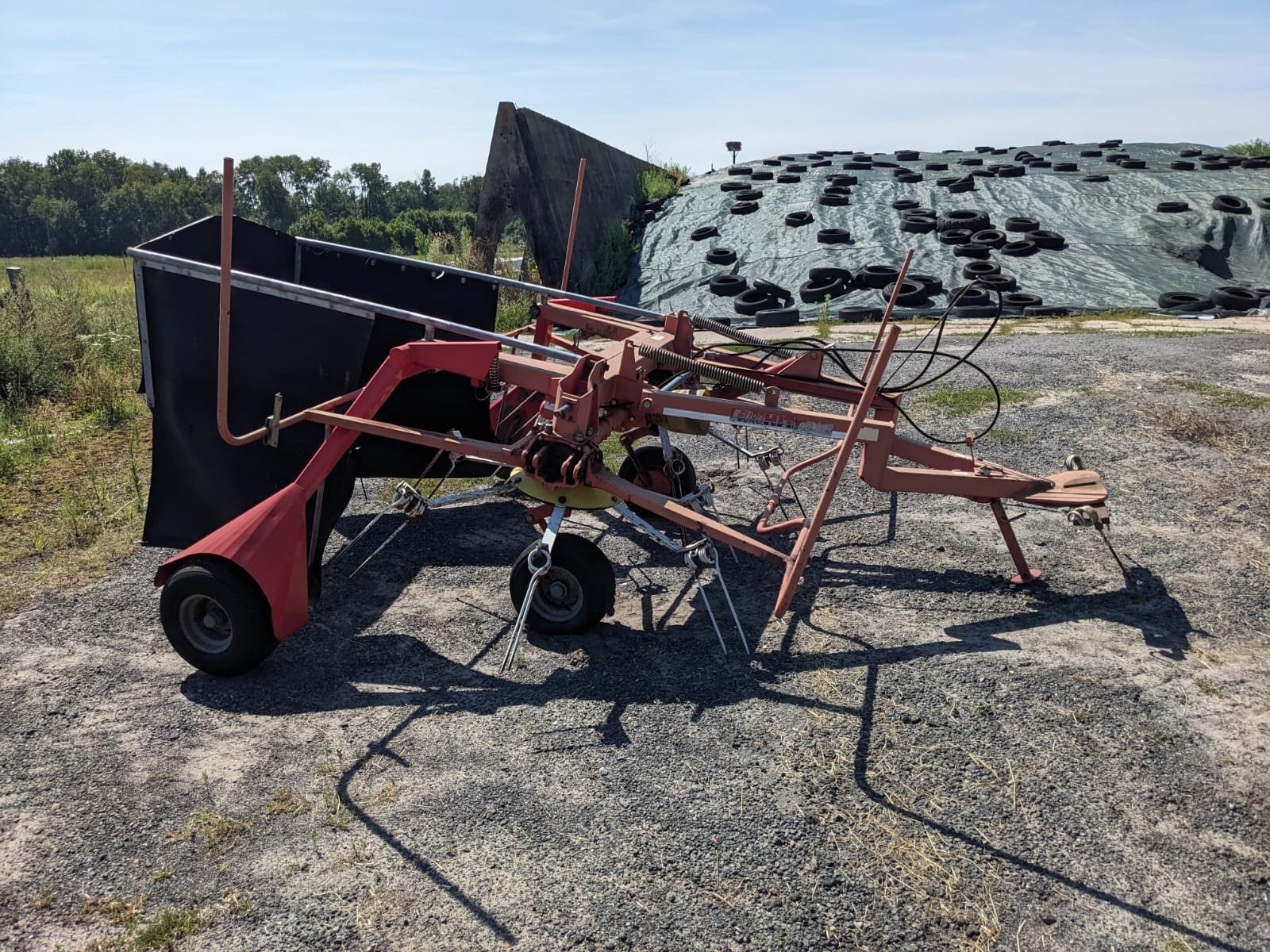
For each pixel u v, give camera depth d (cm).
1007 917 341
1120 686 488
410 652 546
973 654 527
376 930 340
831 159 3050
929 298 1731
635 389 568
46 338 1184
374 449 616
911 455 621
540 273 1980
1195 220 1964
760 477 840
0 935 341
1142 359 1192
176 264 554
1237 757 428
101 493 813
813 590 617
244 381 573
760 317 1695
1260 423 909
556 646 550
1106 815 392
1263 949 326
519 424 755
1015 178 2333
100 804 412
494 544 710
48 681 518
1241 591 587
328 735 462
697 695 492
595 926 339
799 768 427
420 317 553
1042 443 881
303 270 777
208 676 521
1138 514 714
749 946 329
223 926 343
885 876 361
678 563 668
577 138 2209
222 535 500
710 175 2920
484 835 388
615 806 404
